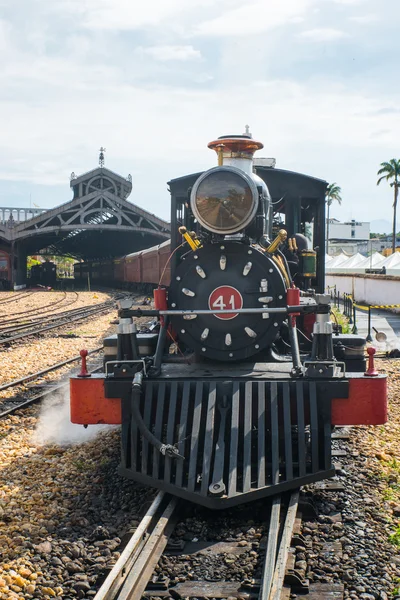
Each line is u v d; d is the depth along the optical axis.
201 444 5.88
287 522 4.89
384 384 5.78
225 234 6.44
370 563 4.56
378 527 5.16
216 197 6.36
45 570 4.64
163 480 5.51
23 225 50.03
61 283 68.88
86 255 86.44
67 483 6.39
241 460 5.98
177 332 6.51
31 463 7.04
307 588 4.18
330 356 6.06
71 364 13.76
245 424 5.62
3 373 12.49
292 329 6.30
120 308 6.35
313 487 5.88
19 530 5.30
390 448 7.27
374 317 23.14
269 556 4.33
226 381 5.86
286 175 8.06
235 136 7.33
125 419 5.96
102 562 4.69
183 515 5.41
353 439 7.44
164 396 5.88
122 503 5.79
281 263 6.90
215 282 6.43
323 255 8.21
